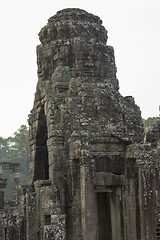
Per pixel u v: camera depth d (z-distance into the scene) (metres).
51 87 36.00
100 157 31.77
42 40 38.47
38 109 37.19
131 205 32.19
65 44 36.47
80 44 36.31
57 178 32.19
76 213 30.98
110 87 35.09
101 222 36.00
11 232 29.31
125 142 32.19
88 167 29.38
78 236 30.72
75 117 33.44
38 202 32.03
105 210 36.25
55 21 37.81
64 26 37.03
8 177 87.00
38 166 38.00
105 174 31.61
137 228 33.16
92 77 36.19
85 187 29.03
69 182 31.80
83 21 37.53
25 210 32.91
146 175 29.73
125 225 32.00
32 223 32.12
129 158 31.98
